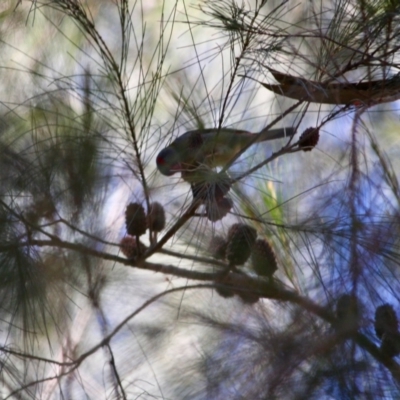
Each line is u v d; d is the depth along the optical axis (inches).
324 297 206.1
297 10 214.8
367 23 209.5
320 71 209.8
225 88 214.8
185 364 208.5
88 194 209.8
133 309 212.1
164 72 222.7
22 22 221.5
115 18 219.5
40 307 209.0
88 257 209.9
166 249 212.4
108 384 210.4
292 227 208.2
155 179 211.2
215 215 209.0
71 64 215.8
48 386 210.1
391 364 205.5
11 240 209.2
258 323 207.0
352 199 207.6
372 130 214.8
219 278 209.2
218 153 210.1
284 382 205.5
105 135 209.9
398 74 209.9
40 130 210.1
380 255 206.4
